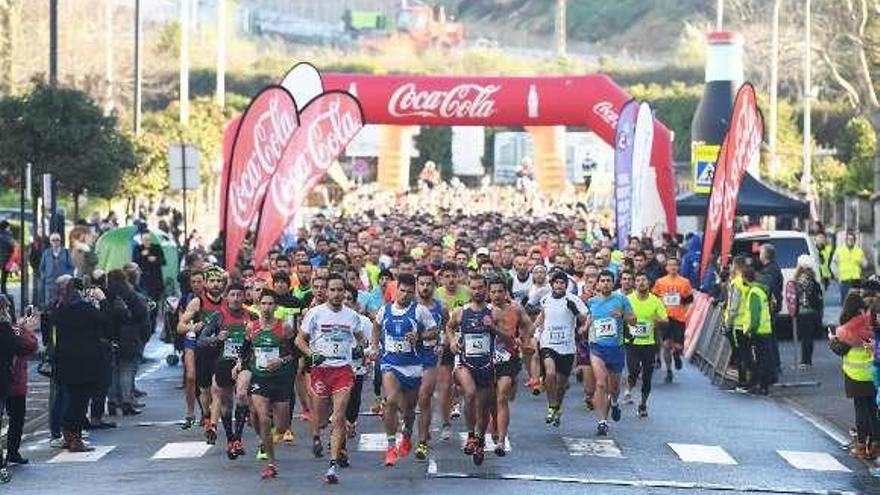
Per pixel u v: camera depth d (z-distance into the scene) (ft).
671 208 206.69
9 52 318.86
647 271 151.33
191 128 347.97
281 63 513.45
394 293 115.44
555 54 621.31
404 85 209.15
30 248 208.74
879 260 216.74
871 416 103.65
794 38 452.76
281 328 95.91
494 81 209.87
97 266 156.76
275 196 148.87
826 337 182.91
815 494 91.71
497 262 158.61
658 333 133.39
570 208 312.91
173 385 140.56
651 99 452.76
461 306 107.55
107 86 380.58
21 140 217.77
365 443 105.81
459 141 424.05
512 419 117.39
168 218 269.44
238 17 624.59
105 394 114.93
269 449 94.73
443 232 196.75
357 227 195.11
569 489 89.45
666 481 93.56
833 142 448.65
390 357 97.04
